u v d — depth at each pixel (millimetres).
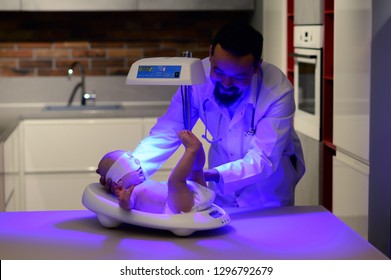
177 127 2510
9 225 2227
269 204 2621
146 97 5832
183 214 2041
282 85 2373
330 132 4324
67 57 5738
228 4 5434
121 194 2055
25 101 5738
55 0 5254
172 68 2109
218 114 2512
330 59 4262
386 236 3211
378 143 3311
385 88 3201
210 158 2725
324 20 4230
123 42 5766
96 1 5285
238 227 2174
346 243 2002
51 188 5195
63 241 2039
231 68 2148
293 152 2637
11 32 5676
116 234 2107
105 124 5191
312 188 4508
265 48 5383
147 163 2492
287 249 1946
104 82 5785
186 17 5785
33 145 5156
